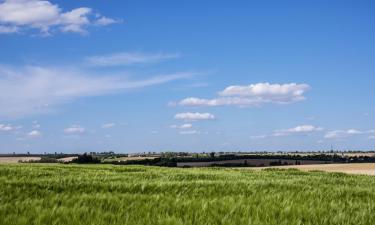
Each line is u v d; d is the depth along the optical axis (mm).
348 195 11141
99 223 6551
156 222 6711
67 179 13328
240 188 11727
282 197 9680
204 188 11312
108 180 14539
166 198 9094
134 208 7855
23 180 12891
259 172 28578
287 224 6918
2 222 6520
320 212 7891
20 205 7758
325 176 25125
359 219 7547
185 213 7398
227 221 6867
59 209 7328
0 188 10062
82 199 8570
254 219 7137
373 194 11891
